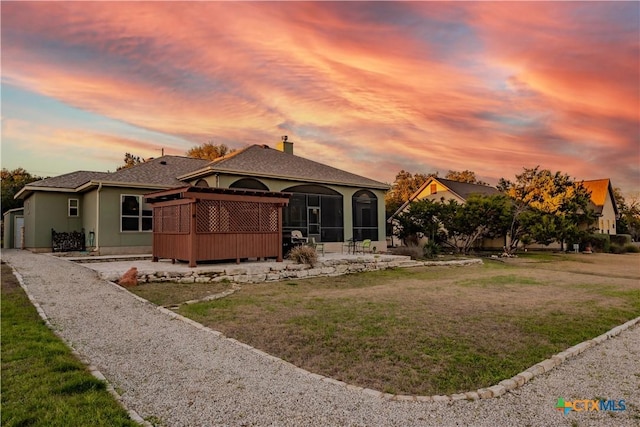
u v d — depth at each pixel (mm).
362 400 3465
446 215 23078
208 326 5938
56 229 18156
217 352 4727
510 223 22953
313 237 17547
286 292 9250
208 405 3307
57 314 6426
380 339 5348
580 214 26953
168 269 10664
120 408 3191
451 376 4109
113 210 16406
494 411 3301
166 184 17641
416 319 6465
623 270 15820
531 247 28625
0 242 27922
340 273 13320
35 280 9320
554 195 26188
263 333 5598
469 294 9078
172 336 5359
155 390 3607
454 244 24828
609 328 6148
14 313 6363
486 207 21953
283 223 17125
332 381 3893
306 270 12430
